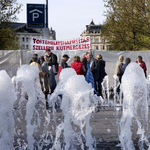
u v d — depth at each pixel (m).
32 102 3.79
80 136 3.73
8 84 2.95
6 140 2.95
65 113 3.25
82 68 7.98
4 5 18.19
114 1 16.73
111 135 3.86
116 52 11.77
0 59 11.37
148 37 17.62
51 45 11.48
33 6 11.83
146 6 15.80
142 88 3.43
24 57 11.41
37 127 4.38
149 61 11.75
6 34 19.39
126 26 16.83
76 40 11.45
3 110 2.91
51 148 3.26
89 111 3.20
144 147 3.24
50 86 7.21
